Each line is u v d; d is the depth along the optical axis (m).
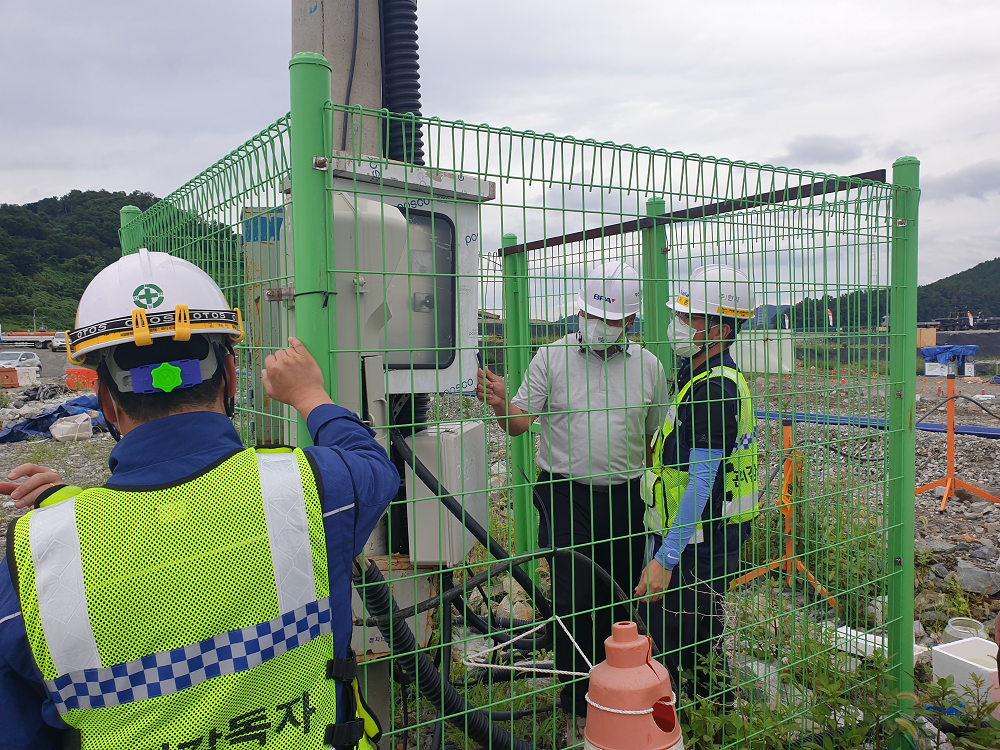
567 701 2.83
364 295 1.76
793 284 2.44
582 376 2.79
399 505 2.35
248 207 1.87
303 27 3.10
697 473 2.37
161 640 0.99
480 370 2.57
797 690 2.65
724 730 2.30
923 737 2.72
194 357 1.17
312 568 1.11
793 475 2.70
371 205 1.85
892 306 2.79
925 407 15.39
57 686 0.96
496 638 2.67
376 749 1.38
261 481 1.10
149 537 1.00
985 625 3.82
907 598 2.85
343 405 1.69
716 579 2.40
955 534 5.70
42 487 1.42
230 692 1.03
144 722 0.99
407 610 1.78
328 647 1.14
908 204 2.76
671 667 2.61
